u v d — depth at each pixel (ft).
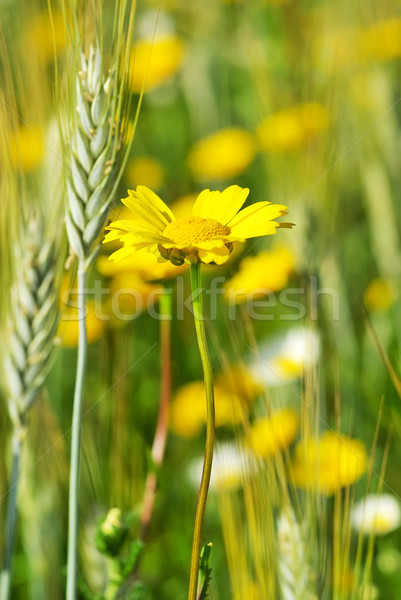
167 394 2.26
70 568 1.91
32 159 2.09
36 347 2.04
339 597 1.98
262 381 2.04
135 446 2.35
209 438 1.72
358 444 2.27
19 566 2.48
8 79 2.02
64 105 1.92
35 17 2.47
